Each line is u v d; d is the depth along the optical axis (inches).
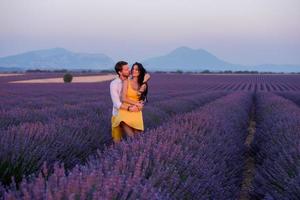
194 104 796.0
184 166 163.2
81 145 245.0
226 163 235.1
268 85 2336.4
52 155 209.2
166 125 279.4
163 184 135.5
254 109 845.8
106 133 309.6
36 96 943.0
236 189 210.8
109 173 117.4
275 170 196.9
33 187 103.0
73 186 102.0
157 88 1840.6
